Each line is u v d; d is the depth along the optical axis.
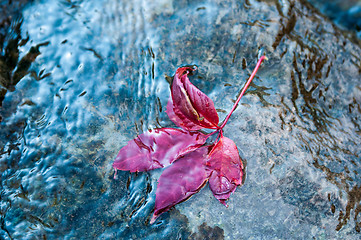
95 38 0.63
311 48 0.64
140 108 0.60
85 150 0.58
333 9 0.69
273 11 0.65
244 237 0.55
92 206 0.56
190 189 0.55
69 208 0.56
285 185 0.57
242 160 0.57
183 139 0.56
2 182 0.58
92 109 0.60
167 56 0.62
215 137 0.58
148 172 0.57
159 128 0.58
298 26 0.65
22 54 0.63
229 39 0.63
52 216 0.56
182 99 0.56
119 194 0.56
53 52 0.63
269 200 0.56
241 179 0.56
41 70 0.62
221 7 0.65
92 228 0.55
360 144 0.60
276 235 0.55
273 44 0.63
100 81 0.61
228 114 0.59
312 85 0.62
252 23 0.64
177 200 0.55
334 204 0.56
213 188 0.55
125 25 0.64
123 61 0.62
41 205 0.56
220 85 0.61
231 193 0.56
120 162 0.56
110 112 0.60
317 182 0.57
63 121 0.59
